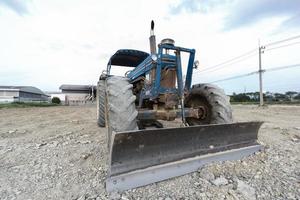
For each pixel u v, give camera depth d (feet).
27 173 6.44
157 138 5.80
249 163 6.82
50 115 27.07
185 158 6.37
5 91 116.16
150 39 10.37
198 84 10.33
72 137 11.59
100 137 11.37
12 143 10.34
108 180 5.05
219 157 6.90
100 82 13.99
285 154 7.72
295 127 13.91
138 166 5.53
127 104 6.80
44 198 4.98
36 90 144.87
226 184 5.45
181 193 5.04
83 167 6.83
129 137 5.27
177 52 9.17
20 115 27.02
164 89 9.28
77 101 120.16
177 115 9.04
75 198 4.93
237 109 34.78
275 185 5.35
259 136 10.91
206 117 9.50
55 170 6.64
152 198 4.83
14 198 4.99
